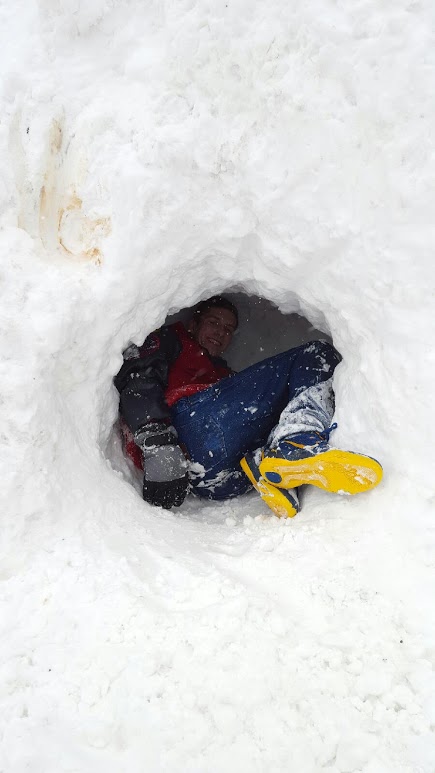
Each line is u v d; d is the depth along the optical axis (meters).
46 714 1.42
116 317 1.97
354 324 1.97
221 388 2.39
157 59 1.91
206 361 2.74
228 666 1.49
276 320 3.47
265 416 2.40
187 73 1.88
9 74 2.00
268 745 1.36
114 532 1.93
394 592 1.66
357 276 1.88
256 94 1.85
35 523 1.83
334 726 1.39
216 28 1.82
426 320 1.78
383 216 1.80
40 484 1.84
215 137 1.90
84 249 2.00
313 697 1.44
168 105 1.91
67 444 1.97
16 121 2.01
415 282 1.78
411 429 1.79
